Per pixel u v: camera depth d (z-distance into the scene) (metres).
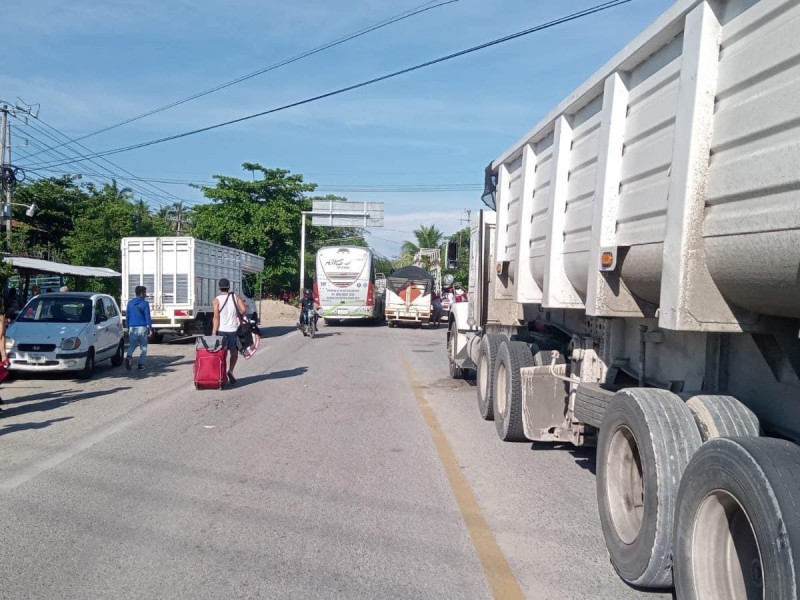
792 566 3.04
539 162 8.05
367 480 7.20
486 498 6.68
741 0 3.88
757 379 4.57
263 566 5.02
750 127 3.73
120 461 7.82
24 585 4.66
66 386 13.46
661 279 4.62
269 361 18.38
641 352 6.06
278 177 48.84
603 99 5.66
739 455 3.45
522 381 7.96
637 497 4.87
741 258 3.79
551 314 8.55
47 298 15.27
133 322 15.87
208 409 11.14
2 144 26.97
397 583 4.77
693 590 3.83
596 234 5.60
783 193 3.48
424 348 23.20
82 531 5.64
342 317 36.53
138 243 22.69
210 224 46.84
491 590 4.69
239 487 6.88
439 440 9.12
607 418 5.14
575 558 5.27
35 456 8.02
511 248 9.49
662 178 4.67
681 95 4.28
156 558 5.13
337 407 11.52
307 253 54.03
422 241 70.56
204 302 23.98
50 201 38.75
